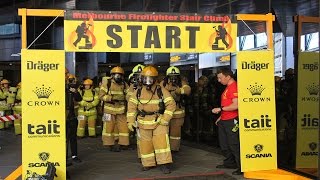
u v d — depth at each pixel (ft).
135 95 22.52
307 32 31.76
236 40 21.26
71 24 19.58
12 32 66.80
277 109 29.63
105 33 19.92
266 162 21.74
